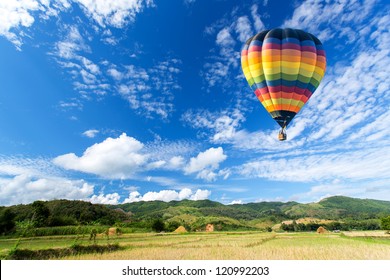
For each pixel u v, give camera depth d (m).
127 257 28.77
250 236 68.50
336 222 141.88
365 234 77.31
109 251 33.94
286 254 30.45
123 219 131.12
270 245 42.97
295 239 60.81
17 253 28.94
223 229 135.62
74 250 32.34
